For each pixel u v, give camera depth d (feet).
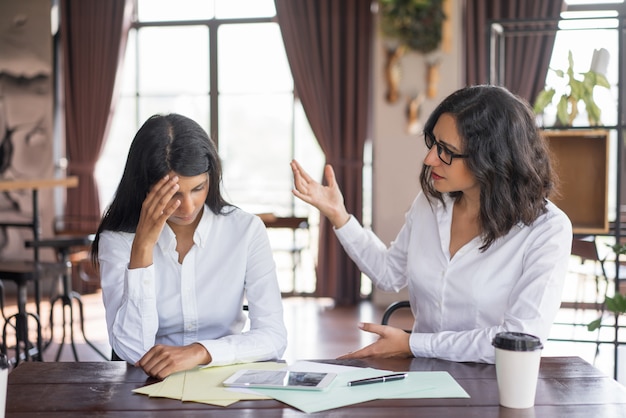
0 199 23.70
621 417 4.78
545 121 16.44
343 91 21.99
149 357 5.78
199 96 23.49
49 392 5.35
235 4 23.11
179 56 23.48
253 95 23.22
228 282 6.94
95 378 5.69
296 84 21.99
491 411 4.88
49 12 23.35
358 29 21.68
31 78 23.53
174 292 6.83
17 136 23.63
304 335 17.76
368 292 22.94
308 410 4.88
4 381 4.64
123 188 6.69
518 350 4.88
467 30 21.06
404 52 20.90
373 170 22.36
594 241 11.52
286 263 24.41
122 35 23.00
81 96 23.06
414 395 5.19
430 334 6.23
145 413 4.89
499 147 6.28
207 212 6.97
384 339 6.29
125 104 23.76
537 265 6.34
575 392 5.27
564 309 19.88
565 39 20.43
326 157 22.02
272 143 23.30
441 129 6.37
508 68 20.62
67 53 23.03
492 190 6.37
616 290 10.39
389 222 21.31
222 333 7.02
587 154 11.31
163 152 6.34
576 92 11.00
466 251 6.70
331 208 7.43
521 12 20.70
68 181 14.40
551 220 6.51
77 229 22.52
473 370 5.85
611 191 19.49
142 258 6.24
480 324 6.69
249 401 5.11
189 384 5.49
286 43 21.93
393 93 20.95
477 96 6.33
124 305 6.29
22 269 13.05
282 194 23.38
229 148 23.41
